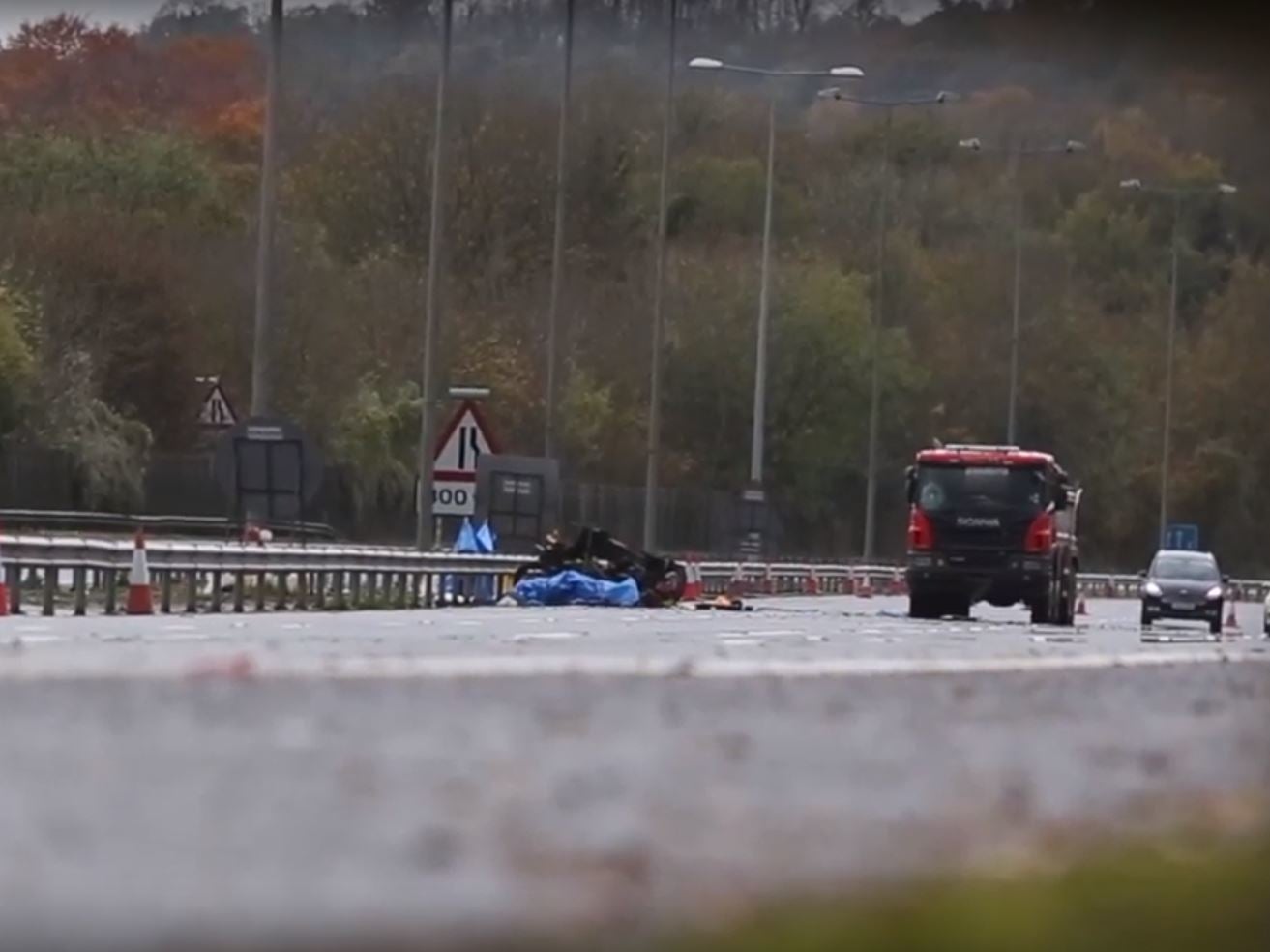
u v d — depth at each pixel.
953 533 172.75
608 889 22.72
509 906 21.69
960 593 174.12
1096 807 33.38
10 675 51.12
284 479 144.50
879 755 40.94
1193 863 26.27
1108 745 46.19
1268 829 30.83
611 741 40.59
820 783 35.41
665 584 174.62
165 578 124.56
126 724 39.84
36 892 22.08
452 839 26.59
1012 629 146.00
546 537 179.62
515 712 46.03
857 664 72.44
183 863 24.23
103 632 89.31
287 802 29.64
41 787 30.52
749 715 48.78
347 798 30.25
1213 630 197.00
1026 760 41.47
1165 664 84.06
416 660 63.84
